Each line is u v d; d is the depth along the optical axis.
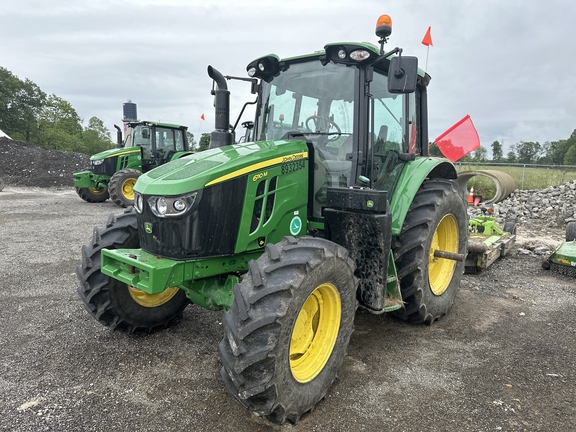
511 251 6.92
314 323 2.77
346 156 3.24
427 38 4.35
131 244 3.36
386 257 2.99
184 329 3.71
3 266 5.41
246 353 2.21
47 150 21.64
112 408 2.54
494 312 4.29
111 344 3.36
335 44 3.07
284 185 3.05
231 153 2.97
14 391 2.67
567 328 3.88
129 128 12.99
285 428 2.41
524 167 14.45
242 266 3.04
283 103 3.62
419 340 3.62
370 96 3.15
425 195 3.80
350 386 2.87
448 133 7.23
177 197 2.64
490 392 2.81
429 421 2.49
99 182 12.37
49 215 9.75
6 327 3.61
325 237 3.33
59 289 4.57
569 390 2.85
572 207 10.23
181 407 2.57
